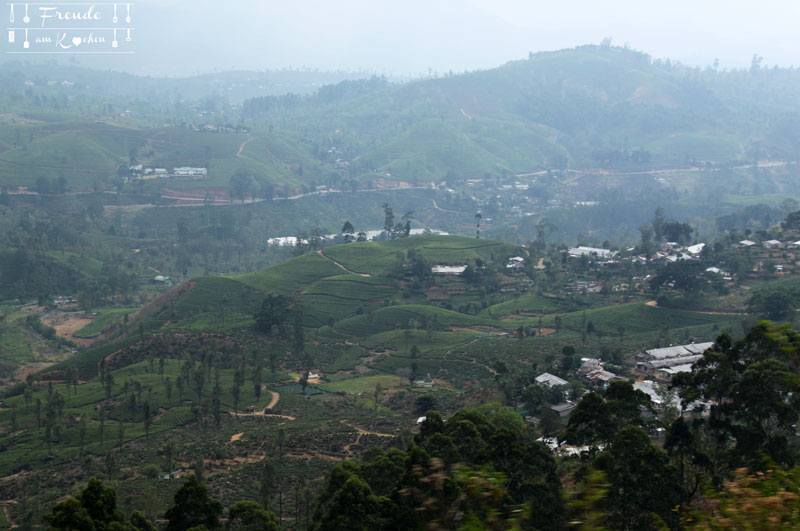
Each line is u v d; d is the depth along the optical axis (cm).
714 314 13638
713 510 1511
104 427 9656
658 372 10369
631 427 4294
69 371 11944
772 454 4431
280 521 6178
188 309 15500
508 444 4559
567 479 4338
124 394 11162
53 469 8256
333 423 9400
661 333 12200
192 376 11825
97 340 16038
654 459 4044
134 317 16188
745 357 5062
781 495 1357
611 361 10919
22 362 14662
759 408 4538
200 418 10000
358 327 15300
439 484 1738
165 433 9456
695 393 5250
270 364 13012
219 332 14188
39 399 10838
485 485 1484
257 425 9694
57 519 3738
